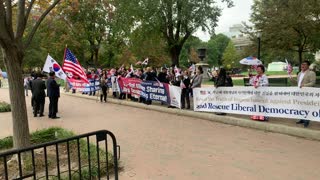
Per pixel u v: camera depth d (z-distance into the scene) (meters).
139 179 5.86
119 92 19.05
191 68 18.09
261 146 7.78
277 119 10.31
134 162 6.81
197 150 7.61
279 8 26.67
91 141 8.59
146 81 15.80
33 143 7.97
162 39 31.70
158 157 7.14
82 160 6.50
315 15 25.12
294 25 24.97
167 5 27.31
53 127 9.54
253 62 23.78
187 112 12.59
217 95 11.62
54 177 5.62
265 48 28.91
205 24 27.48
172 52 30.67
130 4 26.48
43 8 9.41
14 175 5.93
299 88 9.12
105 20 36.09
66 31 37.06
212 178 5.81
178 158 7.04
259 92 10.12
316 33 25.34
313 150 7.32
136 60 48.19
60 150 7.33
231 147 7.77
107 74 22.44
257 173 5.98
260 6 29.66
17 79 6.57
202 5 26.75
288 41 26.22
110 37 40.69
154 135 9.31
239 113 10.88
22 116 6.66
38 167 6.23
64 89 28.59
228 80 12.64
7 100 21.73
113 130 10.25
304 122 9.15
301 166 6.29
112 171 6.20
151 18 27.30
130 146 8.14
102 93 18.91
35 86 13.68
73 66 14.48
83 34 37.97
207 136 8.97
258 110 10.20
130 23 28.81
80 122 12.05
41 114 13.86
